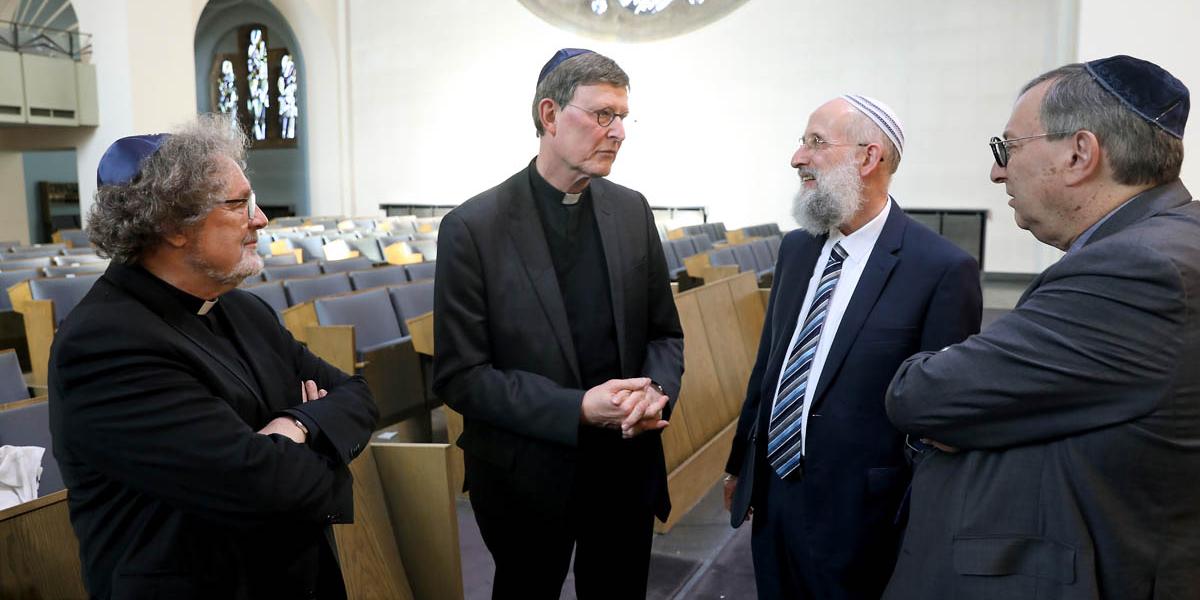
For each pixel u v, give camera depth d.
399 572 1.73
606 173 1.59
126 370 1.01
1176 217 1.05
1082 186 1.14
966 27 11.25
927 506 1.20
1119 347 1.00
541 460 1.57
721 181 13.15
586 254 1.69
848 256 1.71
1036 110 1.18
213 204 1.08
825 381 1.64
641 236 1.75
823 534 1.65
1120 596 1.02
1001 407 1.09
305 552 1.18
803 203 1.69
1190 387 0.98
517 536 1.63
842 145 1.65
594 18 13.77
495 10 14.66
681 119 13.32
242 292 1.33
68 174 18.25
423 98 15.55
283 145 17.33
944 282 1.58
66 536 1.34
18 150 13.27
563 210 1.66
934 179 11.63
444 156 15.49
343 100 16.22
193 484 1.02
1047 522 1.07
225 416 1.06
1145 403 0.99
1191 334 0.98
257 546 1.12
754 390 1.91
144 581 1.03
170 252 1.11
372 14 15.86
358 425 1.24
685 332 3.73
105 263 6.40
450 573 1.72
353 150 16.38
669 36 13.33
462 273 1.57
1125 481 1.02
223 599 1.08
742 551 2.85
